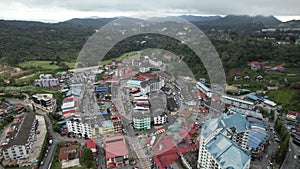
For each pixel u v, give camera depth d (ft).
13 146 191.52
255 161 188.34
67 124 237.04
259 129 219.00
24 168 184.85
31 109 309.63
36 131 241.76
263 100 314.96
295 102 297.94
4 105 304.50
